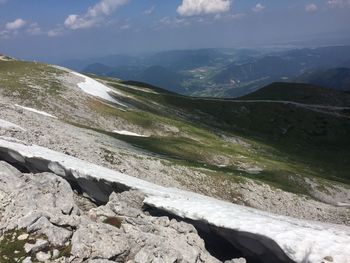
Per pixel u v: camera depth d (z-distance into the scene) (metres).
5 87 77.06
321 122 153.12
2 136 30.91
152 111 111.31
